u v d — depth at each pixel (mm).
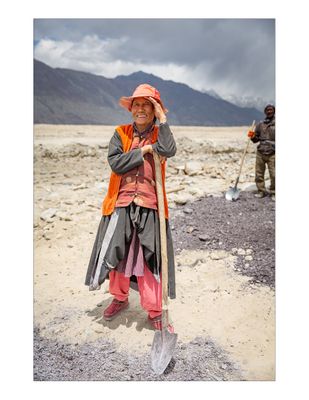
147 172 3242
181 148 9992
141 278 3361
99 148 9797
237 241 5016
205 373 3164
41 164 8938
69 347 3416
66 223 5594
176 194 6793
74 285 4277
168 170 8523
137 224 3227
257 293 3980
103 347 3396
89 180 7863
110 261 3180
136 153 3125
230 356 3301
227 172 8383
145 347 3373
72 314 3793
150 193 3248
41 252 4918
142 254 3254
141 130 3289
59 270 4555
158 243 3244
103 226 3393
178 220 5691
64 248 5020
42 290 4164
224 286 4109
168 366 3215
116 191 3303
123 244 3203
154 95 3166
